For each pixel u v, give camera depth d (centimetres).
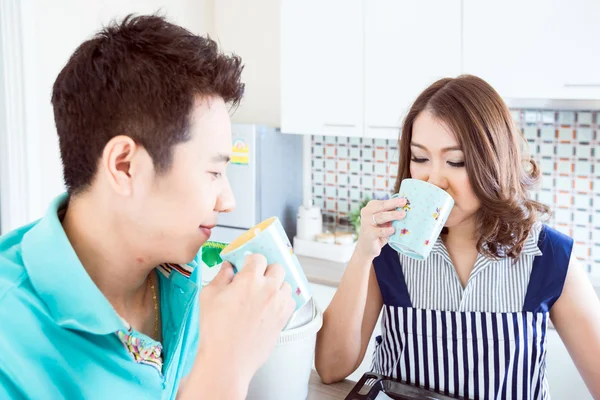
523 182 131
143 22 70
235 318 75
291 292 82
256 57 317
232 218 288
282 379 114
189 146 69
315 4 259
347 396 119
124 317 84
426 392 121
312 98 268
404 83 243
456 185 121
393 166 290
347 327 133
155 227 72
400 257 144
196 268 89
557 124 247
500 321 133
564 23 205
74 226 75
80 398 68
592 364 128
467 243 137
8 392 63
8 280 69
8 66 251
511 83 219
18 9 246
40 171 263
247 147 278
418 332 139
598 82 202
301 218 287
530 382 133
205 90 70
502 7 216
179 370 88
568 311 131
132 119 67
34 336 66
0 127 257
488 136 119
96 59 68
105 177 70
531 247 132
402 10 238
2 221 266
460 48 227
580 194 248
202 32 325
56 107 71
